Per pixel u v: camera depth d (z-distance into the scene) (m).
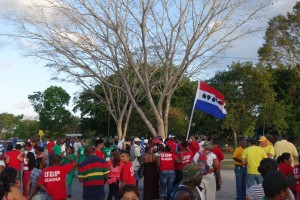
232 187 17.66
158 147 15.02
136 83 35.44
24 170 13.33
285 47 54.72
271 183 4.20
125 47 22.72
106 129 63.12
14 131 124.69
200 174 5.25
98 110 61.72
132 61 23.33
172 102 53.28
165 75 23.73
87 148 10.31
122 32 22.48
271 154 12.84
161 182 13.59
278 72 55.56
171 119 47.91
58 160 8.94
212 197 10.71
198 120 50.12
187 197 5.04
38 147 11.62
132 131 51.31
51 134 89.06
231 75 45.53
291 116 51.19
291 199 4.84
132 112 50.09
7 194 6.43
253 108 45.81
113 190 12.51
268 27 55.91
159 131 24.19
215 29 22.86
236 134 47.16
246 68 44.69
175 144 17.30
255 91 44.44
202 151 11.16
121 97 45.44
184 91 53.88
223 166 28.88
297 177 8.96
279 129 46.97
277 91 55.59
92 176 9.82
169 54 23.62
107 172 10.05
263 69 45.41
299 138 49.06
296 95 54.59
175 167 13.71
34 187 8.97
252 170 12.05
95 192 9.83
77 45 23.62
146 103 49.78
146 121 24.58
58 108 96.44
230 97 44.69
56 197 8.77
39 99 97.12
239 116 44.75
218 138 50.81
